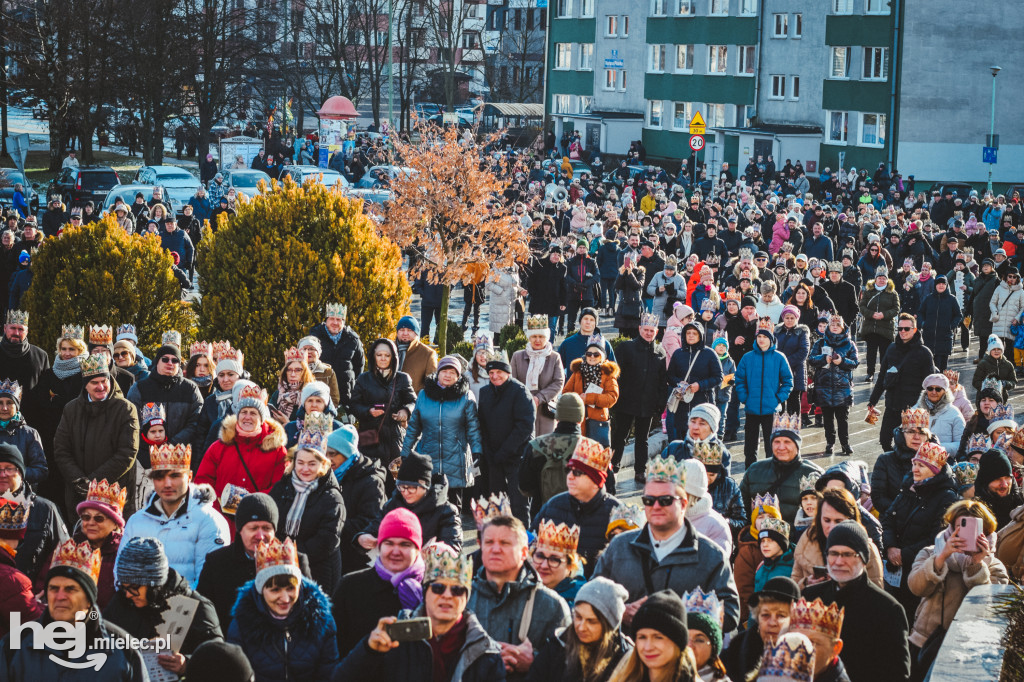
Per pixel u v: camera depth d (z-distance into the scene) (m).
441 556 8.43
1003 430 15.67
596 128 109.06
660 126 103.50
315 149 86.19
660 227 50.62
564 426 14.42
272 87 102.62
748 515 13.63
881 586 10.73
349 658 8.38
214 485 13.32
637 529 10.05
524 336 28.17
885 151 84.31
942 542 10.67
